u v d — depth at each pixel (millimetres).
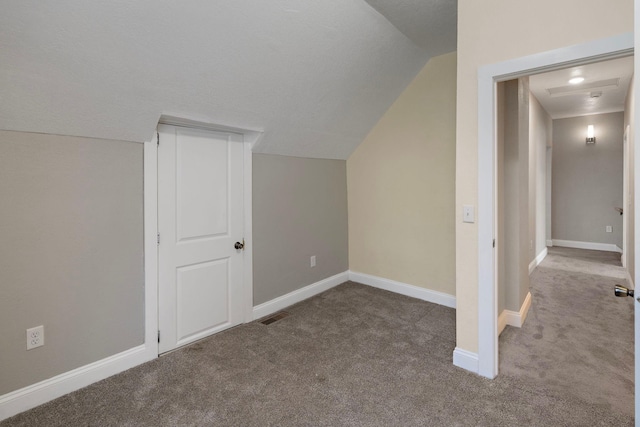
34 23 1492
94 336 2135
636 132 1078
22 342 1862
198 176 2699
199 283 2721
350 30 2553
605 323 2975
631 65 3561
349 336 2766
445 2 2432
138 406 1899
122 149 2221
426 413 1821
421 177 3588
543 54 1880
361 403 1912
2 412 1795
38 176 1887
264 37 2189
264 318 3188
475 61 2123
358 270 4238
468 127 2174
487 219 2105
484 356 2156
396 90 3578
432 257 3555
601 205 6199
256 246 3166
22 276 1854
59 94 1781
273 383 2113
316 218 3830
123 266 2256
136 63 1882
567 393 1976
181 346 2607
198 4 1800
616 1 1690
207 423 1764
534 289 3984
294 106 2908
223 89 2361
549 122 6273
